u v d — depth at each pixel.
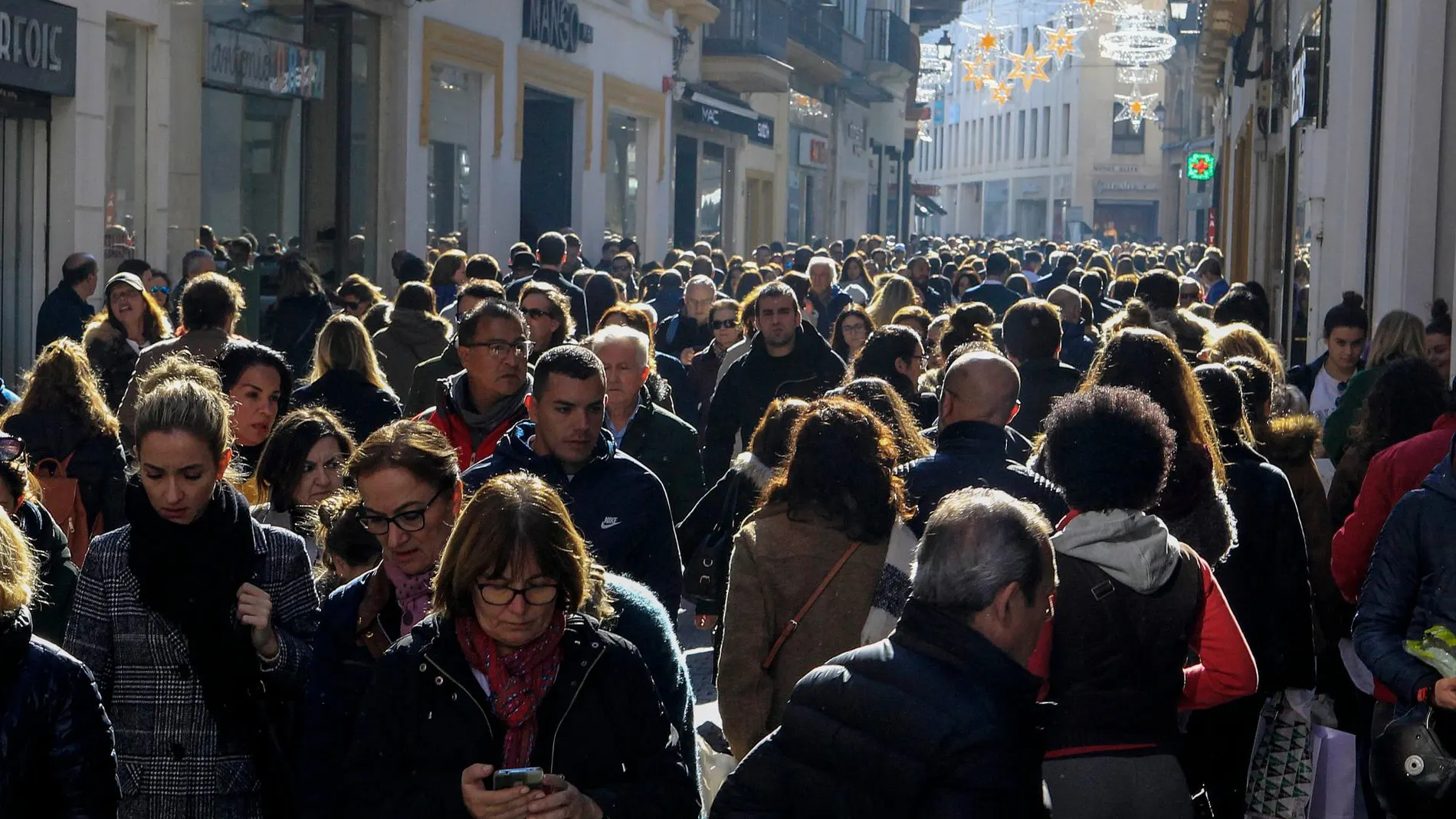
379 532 6.34
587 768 5.62
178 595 6.95
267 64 27.75
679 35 49.91
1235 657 6.83
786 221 67.19
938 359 15.46
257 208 28.11
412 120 32.62
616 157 46.03
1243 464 8.62
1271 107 35.88
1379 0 20.89
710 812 5.48
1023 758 5.17
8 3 20.20
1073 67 130.25
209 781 7.06
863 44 72.56
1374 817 10.51
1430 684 7.64
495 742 5.57
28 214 21.84
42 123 21.92
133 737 7.08
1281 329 32.94
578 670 5.63
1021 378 13.01
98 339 15.45
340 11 30.30
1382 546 8.03
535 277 19.98
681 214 54.03
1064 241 129.75
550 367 8.58
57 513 10.14
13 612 5.43
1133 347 8.36
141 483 7.01
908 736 5.12
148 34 24.28
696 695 13.74
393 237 32.22
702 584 9.70
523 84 38.03
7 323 21.59
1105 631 6.64
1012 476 8.15
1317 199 23.52
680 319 21.00
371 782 5.59
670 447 11.06
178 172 25.33
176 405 6.92
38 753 5.48
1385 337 13.07
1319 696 9.68
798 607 7.59
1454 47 18.72
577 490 8.66
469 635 5.61
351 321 12.25
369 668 6.29
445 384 10.33
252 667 7.06
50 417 10.29
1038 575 5.39
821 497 7.58
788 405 9.45
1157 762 6.63
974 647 5.25
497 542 5.43
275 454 8.69
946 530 5.39
